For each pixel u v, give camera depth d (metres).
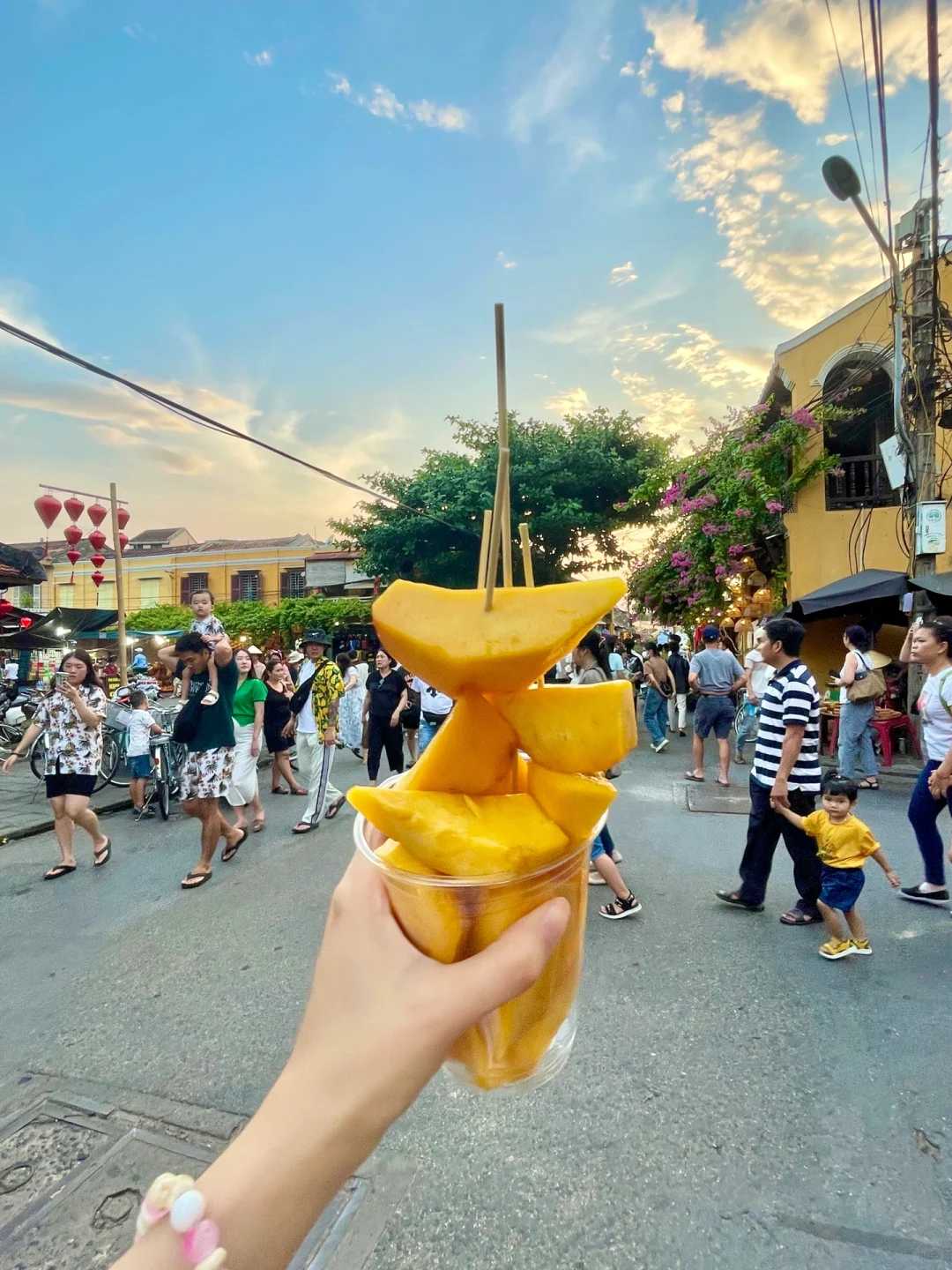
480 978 0.67
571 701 0.75
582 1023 2.91
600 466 18.38
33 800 7.62
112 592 31.91
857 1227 1.89
